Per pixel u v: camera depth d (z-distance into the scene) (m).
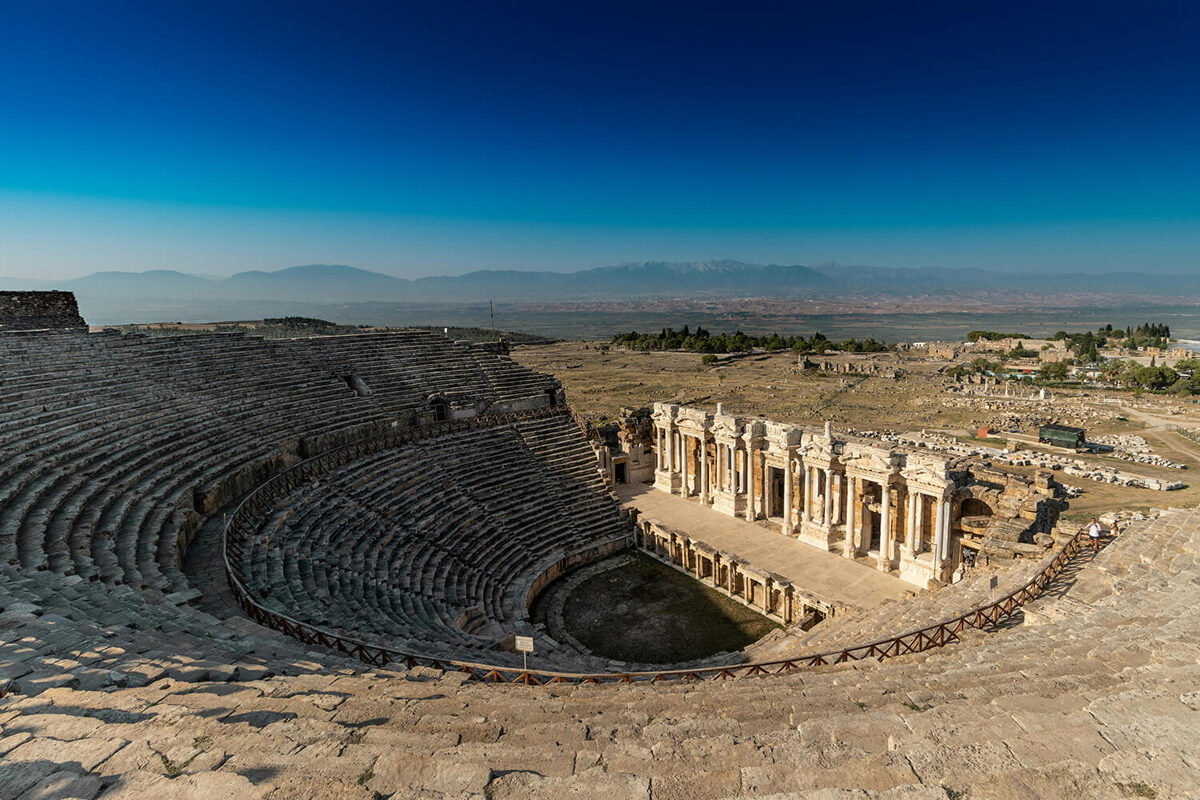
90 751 9.12
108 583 20.33
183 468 32.47
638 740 11.18
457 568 38.72
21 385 32.78
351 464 43.34
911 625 24.91
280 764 8.94
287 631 19.89
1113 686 12.33
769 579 39.66
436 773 8.98
